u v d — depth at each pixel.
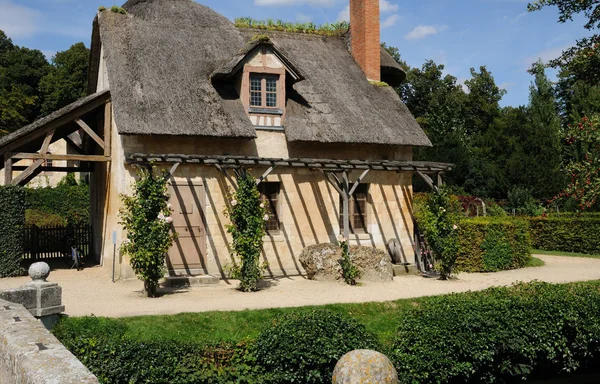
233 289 13.67
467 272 17.17
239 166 14.42
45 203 32.50
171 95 15.51
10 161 15.25
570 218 23.33
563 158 34.09
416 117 44.06
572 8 17.16
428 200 16.16
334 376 5.13
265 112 16.53
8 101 39.34
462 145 34.84
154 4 18.61
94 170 20.89
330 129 16.72
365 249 15.52
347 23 22.48
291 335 8.38
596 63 17.08
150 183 12.70
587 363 10.60
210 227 15.51
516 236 18.25
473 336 9.10
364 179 17.64
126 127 14.06
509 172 33.12
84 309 10.73
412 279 15.66
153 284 12.41
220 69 16.31
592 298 10.77
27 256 19.73
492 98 47.56
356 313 11.29
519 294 10.91
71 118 15.89
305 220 16.78
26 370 3.90
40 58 46.56
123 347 7.88
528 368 9.66
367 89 19.33
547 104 36.84
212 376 7.81
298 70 16.81
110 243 16.17
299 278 15.60
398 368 8.66
